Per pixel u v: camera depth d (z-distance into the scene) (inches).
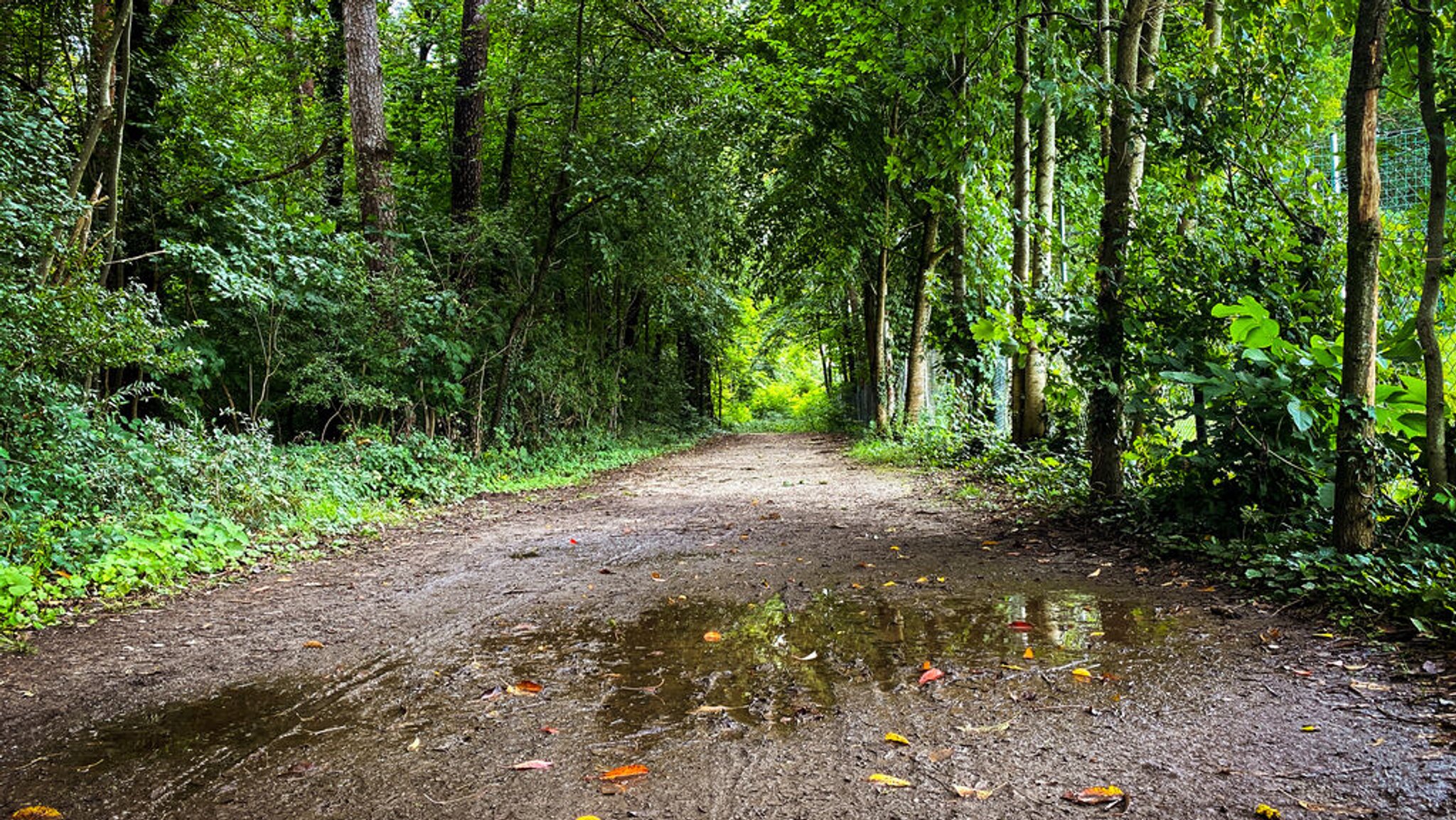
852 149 668.1
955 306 499.5
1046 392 344.8
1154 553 219.9
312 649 161.6
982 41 371.2
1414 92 204.1
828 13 529.0
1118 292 271.1
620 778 100.7
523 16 515.8
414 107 615.5
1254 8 273.9
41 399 249.8
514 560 255.6
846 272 763.4
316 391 405.1
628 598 198.7
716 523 327.0
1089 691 124.6
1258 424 217.0
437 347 468.1
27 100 287.3
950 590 195.6
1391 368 228.8
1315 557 177.2
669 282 708.0
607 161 512.7
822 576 217.3
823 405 1697.8
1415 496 197.5
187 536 255.6
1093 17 370.6
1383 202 255.6
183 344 363.3
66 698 134.8
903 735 110.3
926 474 497.7
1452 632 136.3
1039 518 293.3
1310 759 98.6
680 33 556.7
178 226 389.7
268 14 513.7
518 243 533.3
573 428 745.6
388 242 464.1
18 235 247.4
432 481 416.8
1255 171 275.7
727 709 122.5
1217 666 133.3
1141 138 286.2
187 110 418.0
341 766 106.4
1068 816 87.0
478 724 119.8
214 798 98.2
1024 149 434.9
